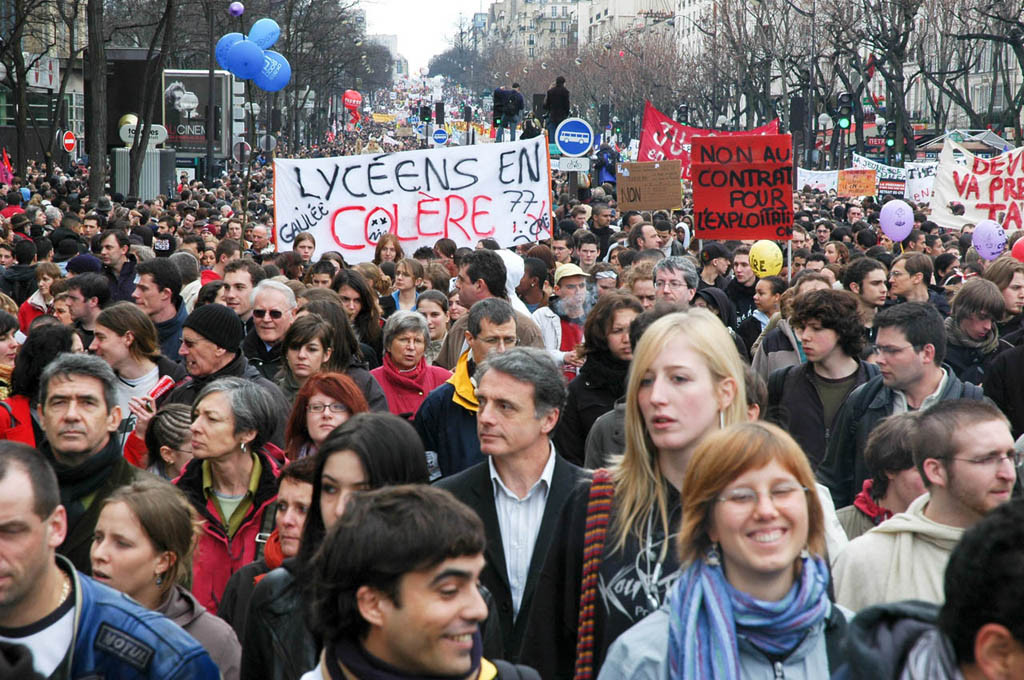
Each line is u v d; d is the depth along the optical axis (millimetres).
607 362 6129
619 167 20359
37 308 10758
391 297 10469
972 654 2252
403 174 12242
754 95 62312
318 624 2867
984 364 7762
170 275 8805
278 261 11594
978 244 14484
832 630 3172
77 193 30609
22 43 50344
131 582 3963
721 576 3123
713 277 12398
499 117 28219
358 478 3781
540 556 4414
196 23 56000
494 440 4391
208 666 3418
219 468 5043
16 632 3223
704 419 3707
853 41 46875
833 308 6191
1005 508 2260
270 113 52906
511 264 9531
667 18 123562
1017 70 62906
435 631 2744
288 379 6758
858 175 32688
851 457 5859
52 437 4730
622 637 3248
